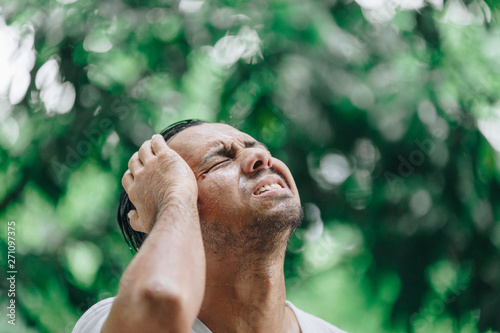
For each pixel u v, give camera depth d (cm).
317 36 363
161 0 383
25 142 370
